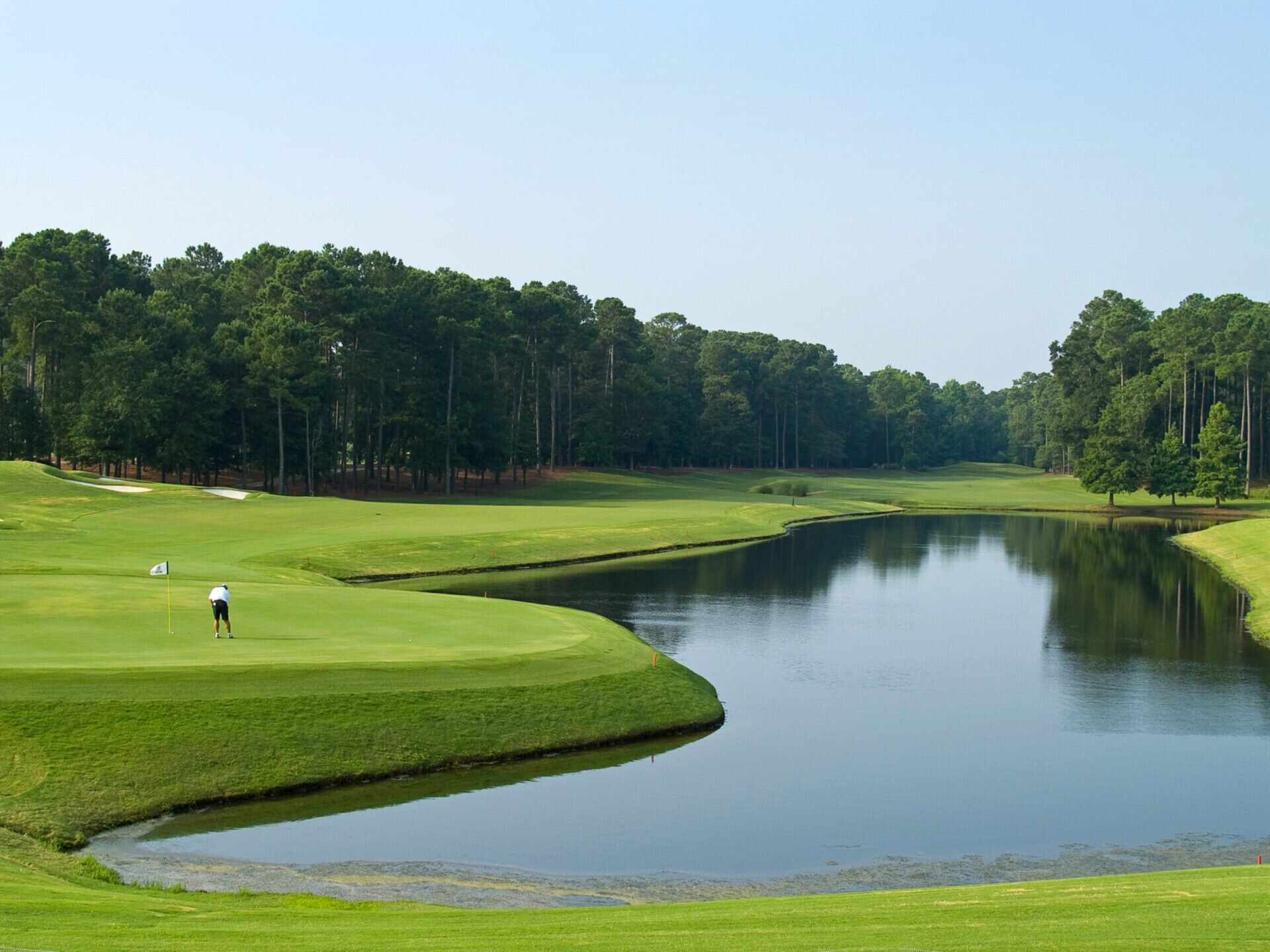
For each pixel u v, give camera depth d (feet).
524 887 65.10
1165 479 431.43
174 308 349.61
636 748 95.40
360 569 196.34
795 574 219.82
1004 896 52.47
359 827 74.33
